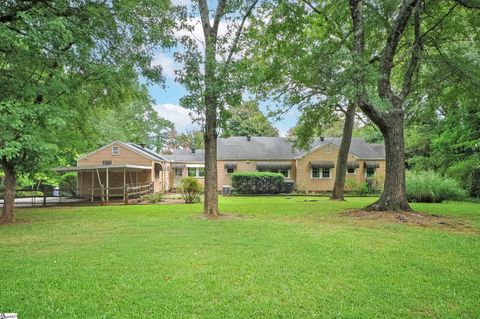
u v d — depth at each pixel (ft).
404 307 12.01
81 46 34.04
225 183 105.19
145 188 86.48
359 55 31.27
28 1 30.50
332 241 22.40
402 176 35.68
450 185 58.13
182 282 14.44
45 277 15.19
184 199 66.80
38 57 32.30
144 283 14.34
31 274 15.67
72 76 39.65
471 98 42.86
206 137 37.19
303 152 102.37
